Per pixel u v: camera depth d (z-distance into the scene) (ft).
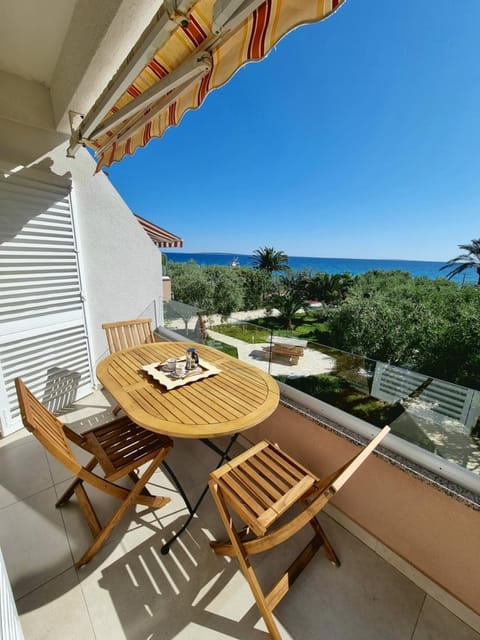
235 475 4.83
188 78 4.09
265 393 5.89
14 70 7.29
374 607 4.44
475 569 4.09
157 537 5.39
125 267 11.40
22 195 7.88
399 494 4.77
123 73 4.35
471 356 22.18
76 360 10.07
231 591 4.58
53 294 9.04
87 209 9.80
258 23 2.92
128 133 6.34
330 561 5.09
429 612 4.38
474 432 4.26
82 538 5.32
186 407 5.27
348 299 31.09
